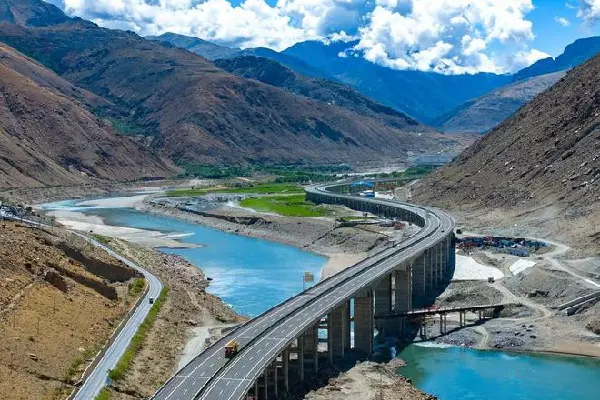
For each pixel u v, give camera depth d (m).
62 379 107.75
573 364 144.38
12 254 138.62
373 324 153.38
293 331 126.31
